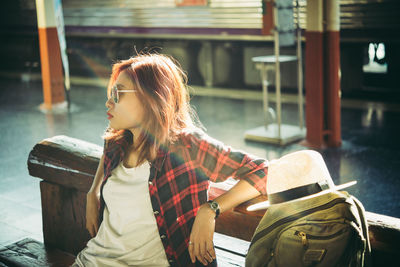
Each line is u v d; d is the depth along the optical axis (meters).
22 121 8.88
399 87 9.66
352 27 9.20
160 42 12.42
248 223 2.07
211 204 1.82
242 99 10.33
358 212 1.64
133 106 1.93
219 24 11.05
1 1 15.06
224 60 11.52
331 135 6.84
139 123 1.94
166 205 1.92
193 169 1.93
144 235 1.99
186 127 2.03
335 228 1.53
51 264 2.72
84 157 2.68
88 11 13.33
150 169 1.93
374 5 8.84
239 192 1.84
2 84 13.12
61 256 2.82
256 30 10.48
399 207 4.73
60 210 2.90
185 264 1.96
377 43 9.25
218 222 2.17
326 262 1.52
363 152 6.49
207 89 11.50
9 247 2.95
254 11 10.41
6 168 6.13
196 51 11.94
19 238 3.97
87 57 13.99
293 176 1.62
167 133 1.92
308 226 1.57
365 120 8.19
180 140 1.94
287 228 1.63
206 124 8.34
